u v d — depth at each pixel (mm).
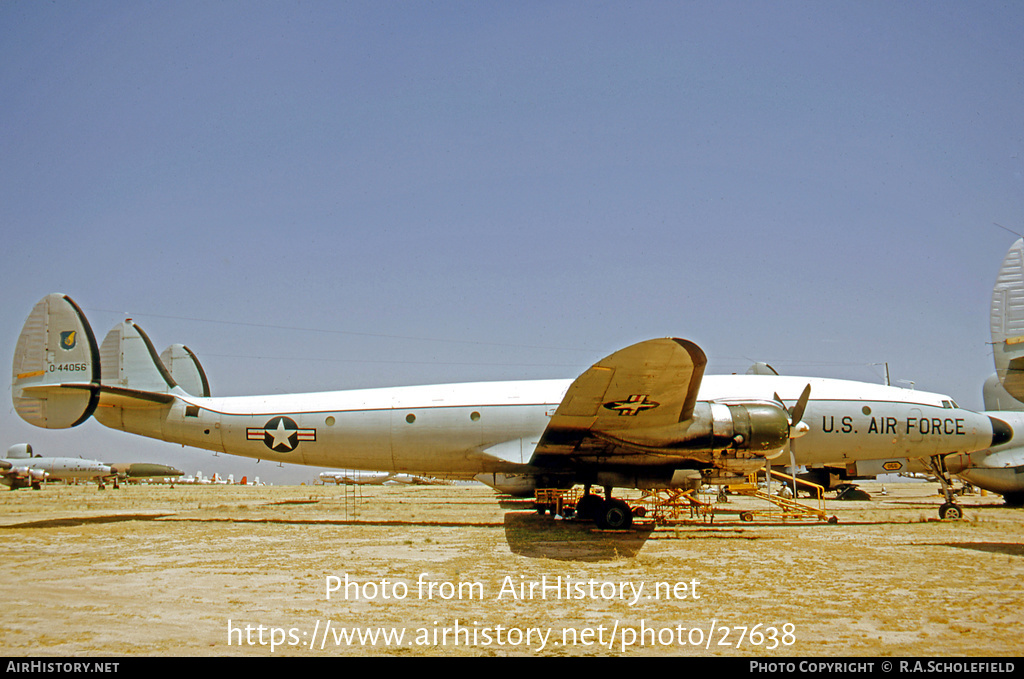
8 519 19562
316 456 18797
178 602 8820
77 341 18547
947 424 19266
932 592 9320
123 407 19266
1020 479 23828
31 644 6988
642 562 11789
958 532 16094
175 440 19234
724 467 15758
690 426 15203
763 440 15336
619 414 14586
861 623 7770
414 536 15289
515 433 18031
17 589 9594
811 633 7410
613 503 16078
